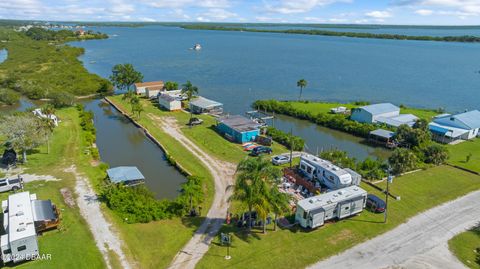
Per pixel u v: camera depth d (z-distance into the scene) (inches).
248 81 6122.1
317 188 1962.4
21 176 2132.1
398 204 1878.7
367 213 1787.6
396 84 6082.7
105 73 6707.7
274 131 3051.2
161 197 2023.9
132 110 3678.6
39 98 4446.4
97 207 1784.0
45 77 5482.3
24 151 2301.9
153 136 3021.7
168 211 1742.1
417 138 2770.7
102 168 2273.6
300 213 1641.2
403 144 2869.1
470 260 1433.3
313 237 1572.3
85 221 1654.8
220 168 2349.9
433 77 6830.7
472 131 3110.2
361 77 6737.2
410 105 4694.9
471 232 1626.5
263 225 1581.0
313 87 5708.7
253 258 1417.3
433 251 1487.5
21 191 1926.7
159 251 1455.5
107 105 4375.0
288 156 2564.0
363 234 1601.9
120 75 4825.3
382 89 5669.3
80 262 1362.0
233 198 1508.4
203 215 1748.3
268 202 1488.7
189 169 2335.1
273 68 7731.3
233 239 1542.8
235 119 3196.4
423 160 2482.8
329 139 3218.5
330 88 5669.3
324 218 1636.3
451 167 2418.8
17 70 5949.8
